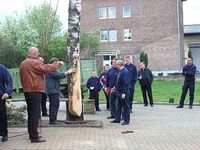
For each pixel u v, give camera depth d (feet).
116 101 51.55
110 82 55.62
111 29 219.82
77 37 50.67
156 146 35.70
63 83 79.97
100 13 220.64
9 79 37.35
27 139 39.24
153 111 65.82
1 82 37.35
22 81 37.63
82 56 195.83
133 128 46.42
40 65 37.35
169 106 75.46
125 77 49.44
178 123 50.78
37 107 37.50
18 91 94.89
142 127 47.24
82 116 49.44
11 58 149.89
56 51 155.74
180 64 212.02
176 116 58.54
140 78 74.13
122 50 217.97
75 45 50.47
